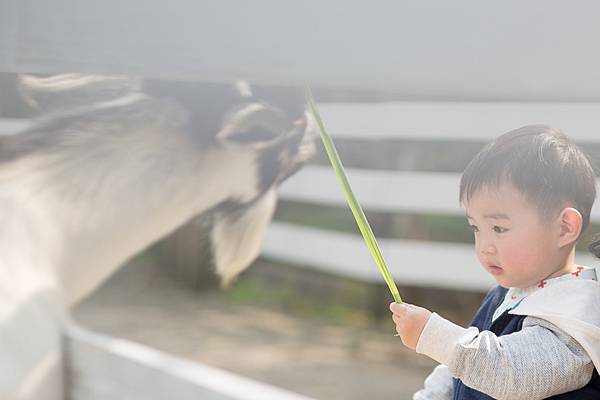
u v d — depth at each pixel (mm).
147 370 5836
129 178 4734
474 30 2559
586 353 2492
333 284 10625
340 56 2715
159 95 4078
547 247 2566
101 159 4762
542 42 2492
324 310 10328
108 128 4477
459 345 2463
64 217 5156
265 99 3938
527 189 2537
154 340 9391
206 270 11492
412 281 9391
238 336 9609
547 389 2447
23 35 3129
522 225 2555
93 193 4949
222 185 4332
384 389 7879
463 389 2744
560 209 2543
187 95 4035
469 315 8891
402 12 2629
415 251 9336
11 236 5238
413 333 2539
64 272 5340
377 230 9555
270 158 4109
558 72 2490
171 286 11625
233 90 3959
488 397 2654
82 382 5566
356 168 9312
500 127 7070
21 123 4555
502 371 2434
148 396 5805
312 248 10891
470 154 7816
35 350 5395
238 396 5539
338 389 7887
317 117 2725
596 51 2447
